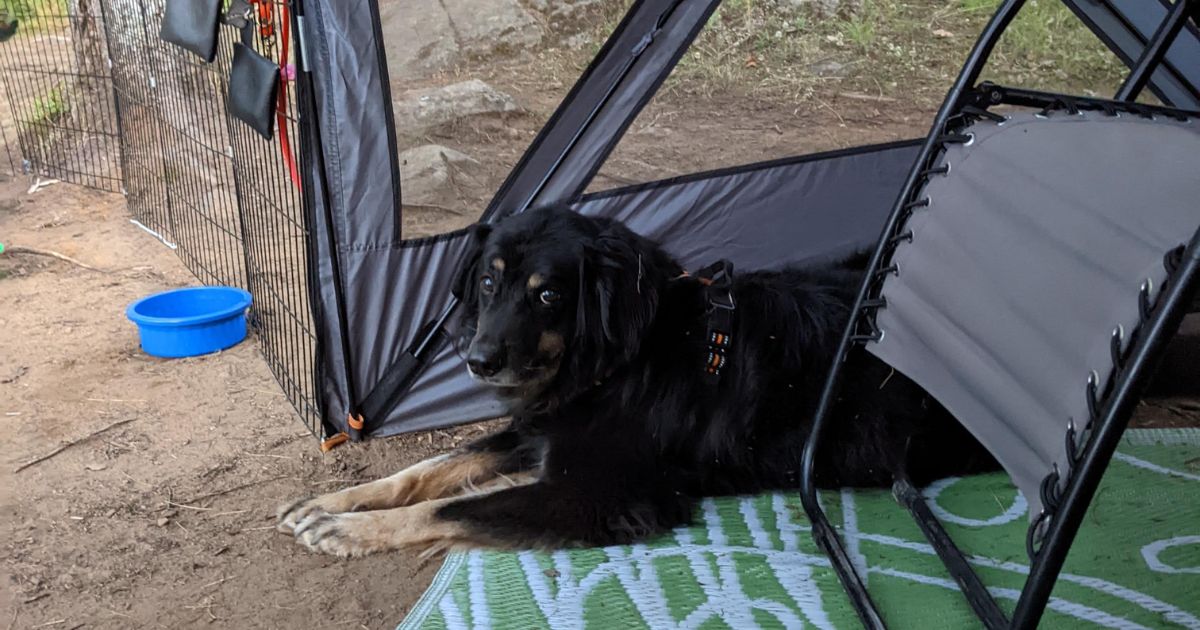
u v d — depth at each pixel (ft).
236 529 9.89
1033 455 6.53
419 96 10.75
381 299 11.25
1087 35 13.08
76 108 22.84
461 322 10.44
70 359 13.87
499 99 11.13
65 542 9.61
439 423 12.05
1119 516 9.51
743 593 8.33
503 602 8.29
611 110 11.95
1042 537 6.26
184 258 17.67
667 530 9.35
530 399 9.92
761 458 9.93
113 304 15.89
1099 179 6.63
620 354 9.57
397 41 10.48
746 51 12.30
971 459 10.37
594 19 11.30
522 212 9.99
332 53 10.22
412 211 11.04
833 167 13.35
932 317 7.90
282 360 13.25
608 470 9.47
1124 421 5.63
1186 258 5.39
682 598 8.27
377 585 8.96
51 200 20.72
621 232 9.75
